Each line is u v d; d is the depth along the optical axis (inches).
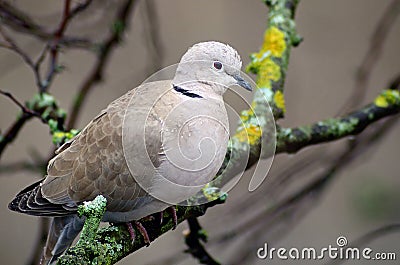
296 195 429.7
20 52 370.9
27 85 561.9
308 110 550.0
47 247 314.8
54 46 386.6
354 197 445.7
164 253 552.4
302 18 562.6
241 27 565.0
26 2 523.8
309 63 558.6
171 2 565.0
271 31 382.0
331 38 560.4
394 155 567.2
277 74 364.8
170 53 560.7
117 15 428.1
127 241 294.0
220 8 566.9
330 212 546.3
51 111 359.3
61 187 300.7
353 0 559.8
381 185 443.8
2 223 564.4
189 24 566.3
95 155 298.2
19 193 309.0
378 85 569.3
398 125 571.8
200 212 313.7
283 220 438.3
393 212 439.5
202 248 353.4
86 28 451.2
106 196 296.2
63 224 314.0
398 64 568.4
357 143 437.1
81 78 560.7
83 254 253.6
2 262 554.9
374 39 453.7
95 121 306.2
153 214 309.9
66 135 337.1
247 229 433.7
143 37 509.7
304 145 360.2
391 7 453.1
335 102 550.6
